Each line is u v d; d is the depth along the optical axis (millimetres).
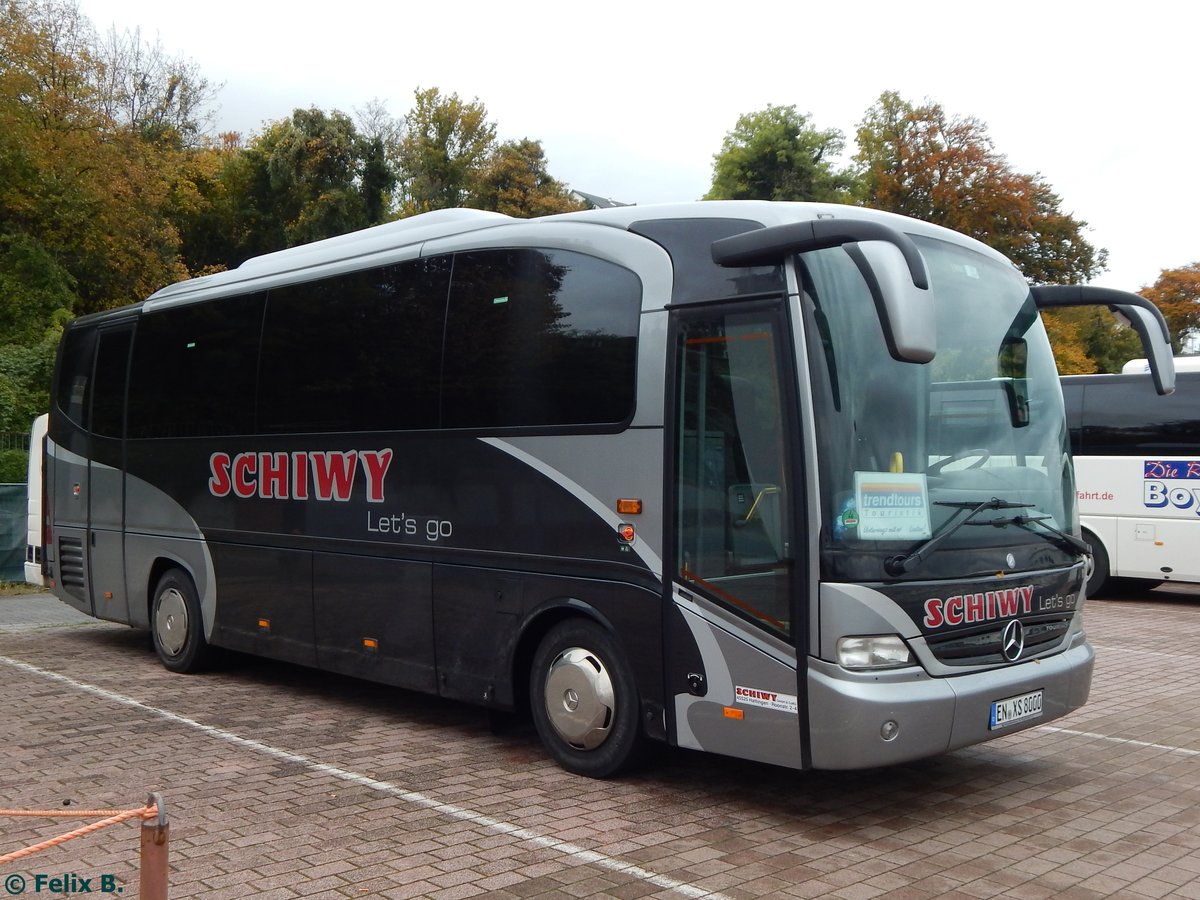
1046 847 5523
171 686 9812
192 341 10164
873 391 5801
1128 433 16438
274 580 9070
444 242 7730
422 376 7727
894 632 5555
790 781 6680
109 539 11227
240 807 6156
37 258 28344
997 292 6785
